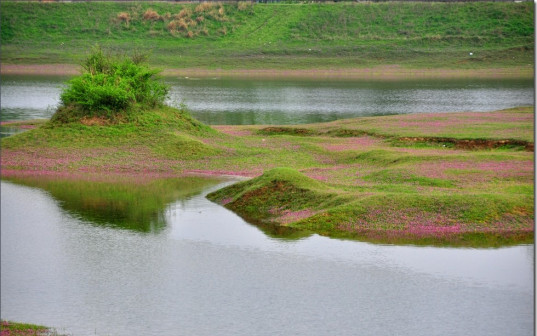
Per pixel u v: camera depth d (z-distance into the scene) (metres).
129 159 47.47
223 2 181.00
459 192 34.16
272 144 52.47
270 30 167.75
